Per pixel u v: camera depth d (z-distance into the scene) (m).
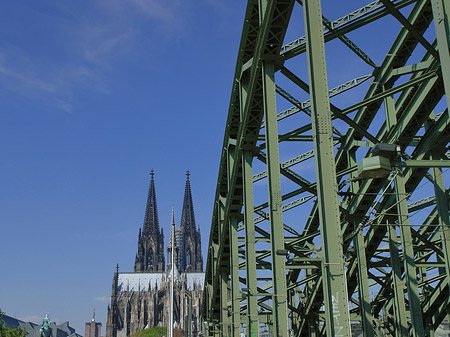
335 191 20.31
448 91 14.10
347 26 28.95
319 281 49.62
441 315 43.81
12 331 99.06
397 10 27.77
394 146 17.88
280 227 26.31
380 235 40.97
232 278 41.59
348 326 19.03
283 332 25.28
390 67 34.16
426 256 44.78
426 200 42.56
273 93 28.11
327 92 21.36
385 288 48.97
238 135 35.84
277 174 26.80
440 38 14.52
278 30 27.45
